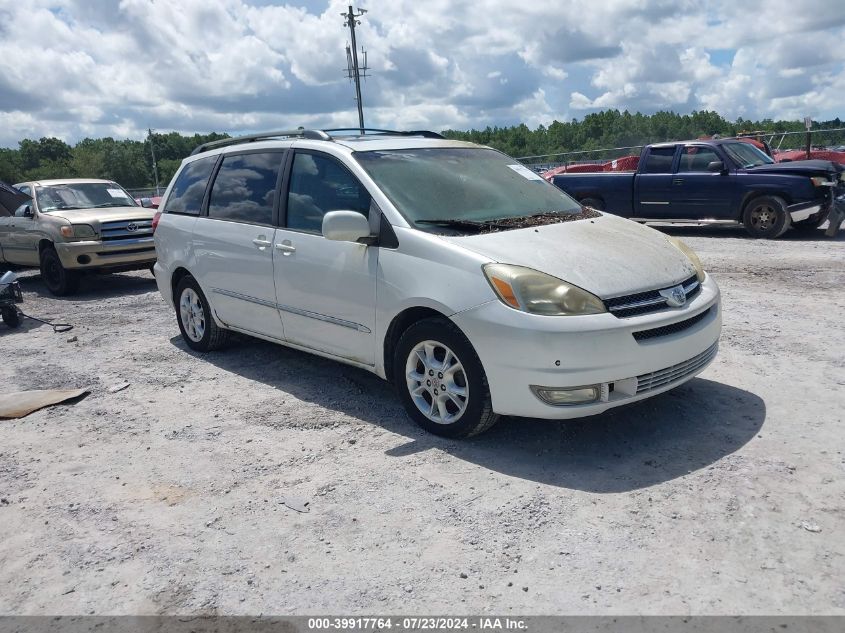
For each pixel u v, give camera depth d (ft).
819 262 32.30
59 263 35.17
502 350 12.96
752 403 15.57
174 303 22.79
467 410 13.84
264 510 12.20
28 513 12.59
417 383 14.90
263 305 18.56
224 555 10.93
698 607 9.11
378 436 15.02
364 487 12.78
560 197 17.88
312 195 17.19
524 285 12.95
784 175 40.14
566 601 9.39
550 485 12.47
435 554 10.60
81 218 35.06
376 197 15.40
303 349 17.88
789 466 12.60
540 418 14.32
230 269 19.40
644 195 44.73
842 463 12.61
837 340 19.97
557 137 389.80
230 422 16.37
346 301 15.89
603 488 12.25
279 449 14.70
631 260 14.05
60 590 10.30
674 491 12.00
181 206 21.89
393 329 15.12
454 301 13.55
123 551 11.20
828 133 71.26
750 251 36.65
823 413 14.84
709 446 13.61
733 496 11.70
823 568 9.71
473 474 13.03
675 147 43.91
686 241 41.91
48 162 458.50
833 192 39.68
